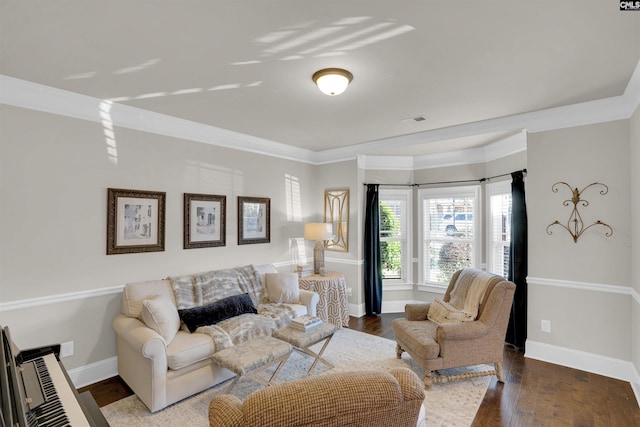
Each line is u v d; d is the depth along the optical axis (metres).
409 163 5.26
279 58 2.22
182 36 1.94
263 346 2.64
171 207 3.57
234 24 1.82
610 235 3.05
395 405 1.07
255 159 4.47
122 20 1.77
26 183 2.63
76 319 2.87
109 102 3.03
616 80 2.58
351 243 5.04
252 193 4.43
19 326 2.59
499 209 4.45
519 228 3.74
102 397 2.69
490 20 1.79
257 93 2.84
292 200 5.00
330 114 3.42
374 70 2.39
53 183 2.77
